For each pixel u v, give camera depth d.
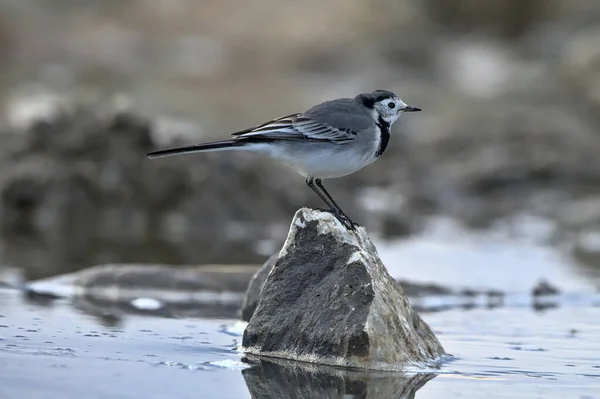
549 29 39.44
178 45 35.97
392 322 8.89
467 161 25.08
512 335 10.47
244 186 20.39
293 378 8.23
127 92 29.52
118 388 7.65
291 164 9.80
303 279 9.21
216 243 17.25
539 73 33.84
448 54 36.16
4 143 20.34
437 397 7.81
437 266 15.07
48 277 13.17
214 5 39.22
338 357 8.70
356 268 8.97
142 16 38.31
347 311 8.80
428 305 12.48
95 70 32.16
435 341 9.43
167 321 10.64
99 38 35.75
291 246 9.37
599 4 40.16
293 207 20.66
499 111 28.39
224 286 12.51
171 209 19.80
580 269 15.28
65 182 19.39
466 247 17.25
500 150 25.28
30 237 17.19
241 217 19.91
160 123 21.27
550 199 23.00
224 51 35.81
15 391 7.44
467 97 30.92
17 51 33.31
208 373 8.31
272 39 36.88
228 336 9.91
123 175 19.73
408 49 36.00
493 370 8.80
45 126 20.17
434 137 26.48
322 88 32.59
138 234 18.06
